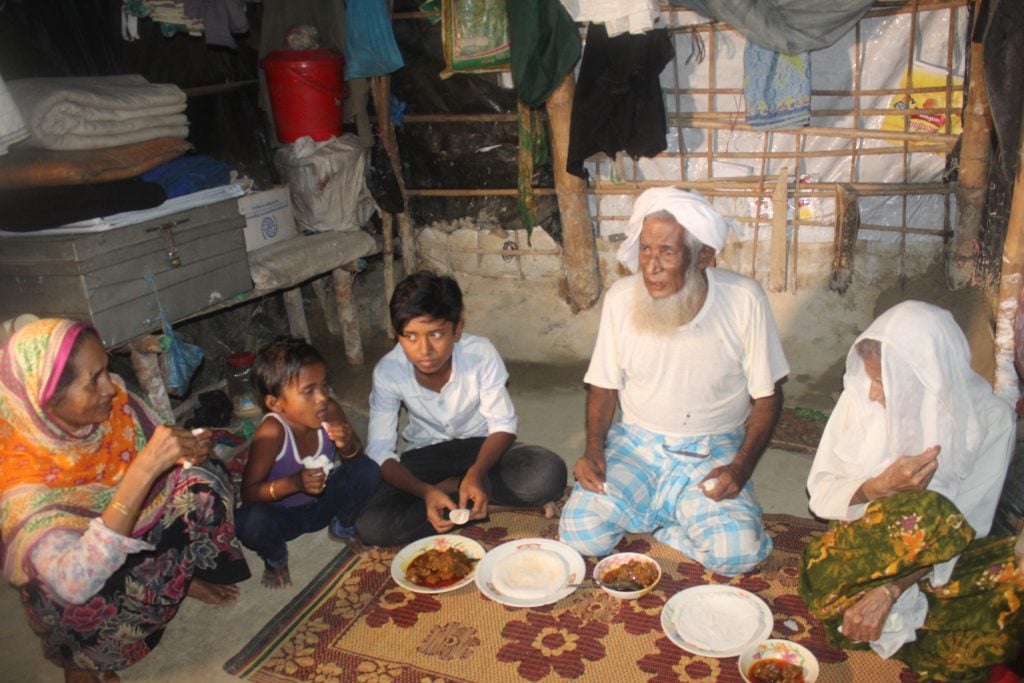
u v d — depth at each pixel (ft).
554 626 8.68
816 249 14.03
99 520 7.31
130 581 8.00
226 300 12.60
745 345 9.23
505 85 14.67
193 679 8.42
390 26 14.14
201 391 14.58
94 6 12.09
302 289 17.28
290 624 9.02
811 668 7.65
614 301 9.56
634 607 8.86
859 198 13.61
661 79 13.85
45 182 10.11
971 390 7.50
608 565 9.22
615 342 9.64
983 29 11.30
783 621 8.55
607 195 14.85
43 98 10.10
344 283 15.58
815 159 13.67
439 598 9.21
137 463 7.39
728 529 8.89
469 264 16.21
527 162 14.47
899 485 7.24
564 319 15.81
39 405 7.38
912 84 12.84
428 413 10.29
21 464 7.64
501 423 10.12
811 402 13.47
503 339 16.33
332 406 9.94
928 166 13.11
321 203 14.87
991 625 7.14
